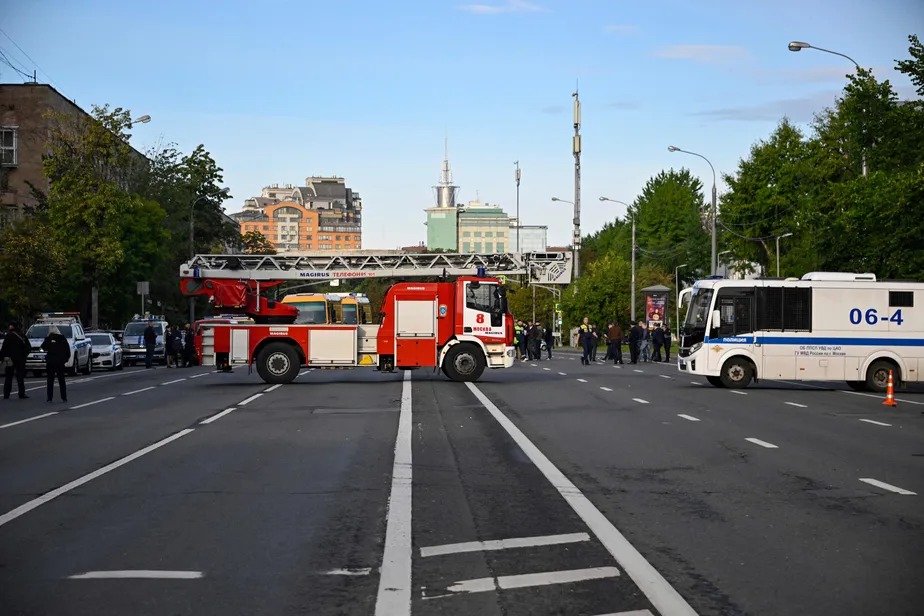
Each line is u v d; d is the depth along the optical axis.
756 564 7.74
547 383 32.59
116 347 46.41
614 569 7.58
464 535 8.83
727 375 30.38
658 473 12.66
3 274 43.47
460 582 7.21
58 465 13.55
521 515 9.77
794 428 18.53
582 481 11.98
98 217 53.12
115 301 62.03
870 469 13.09
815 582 7.19
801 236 74.75
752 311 30.42
